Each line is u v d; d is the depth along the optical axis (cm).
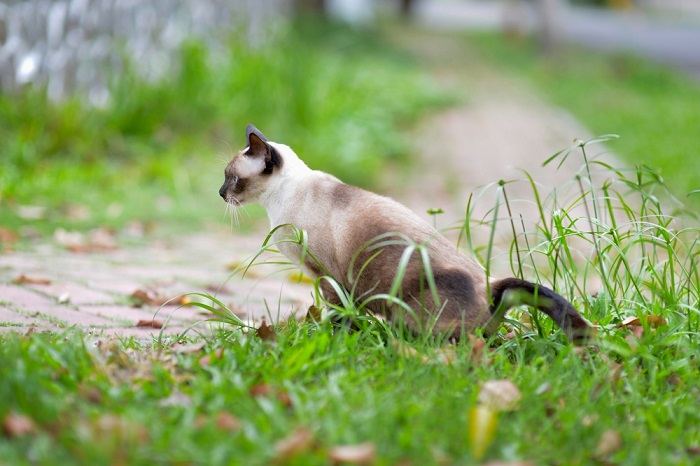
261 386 407
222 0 1708
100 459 331
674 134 1733
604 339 480
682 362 466
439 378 429
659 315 529
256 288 739
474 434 363
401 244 498
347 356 454
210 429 357
